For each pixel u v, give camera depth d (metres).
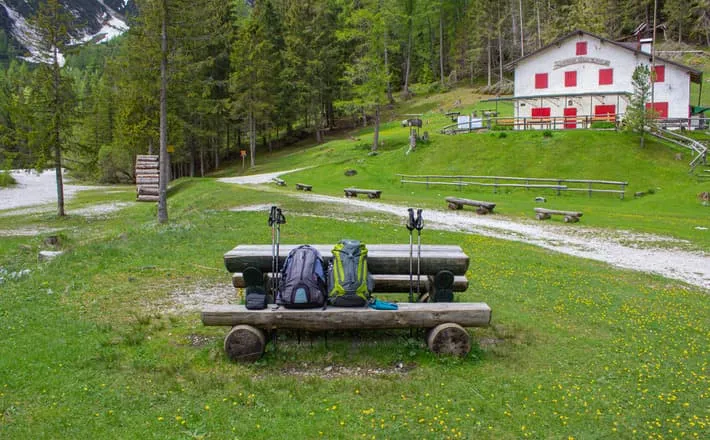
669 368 6.32
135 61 35.09
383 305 6.36
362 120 74.12
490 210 22.84
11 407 4.95
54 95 32.06
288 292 6.20
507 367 6.14
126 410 4.95
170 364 5.99
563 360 6.45
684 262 14.02
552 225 20.00
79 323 7.36
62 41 32.16
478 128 46.47
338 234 16.25
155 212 30.22
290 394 5.33
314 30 69.12
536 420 4.95
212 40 23.95
